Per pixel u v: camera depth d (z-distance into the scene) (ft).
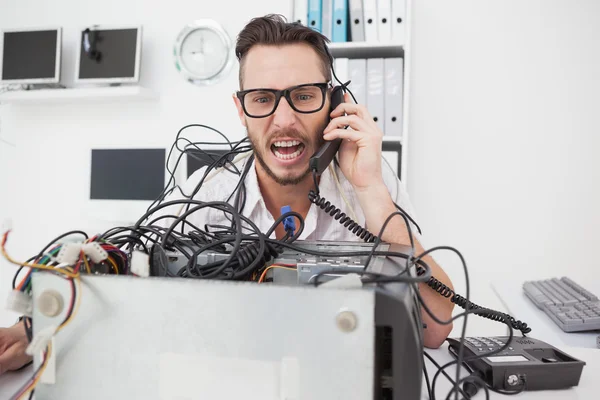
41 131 8.49
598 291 6.80
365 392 1.22
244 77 3.35
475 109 7.42
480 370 2.20
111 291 1.34
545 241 7.32
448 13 7.42
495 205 7.43
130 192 7.57
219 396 1.30
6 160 8.61
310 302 1.25
